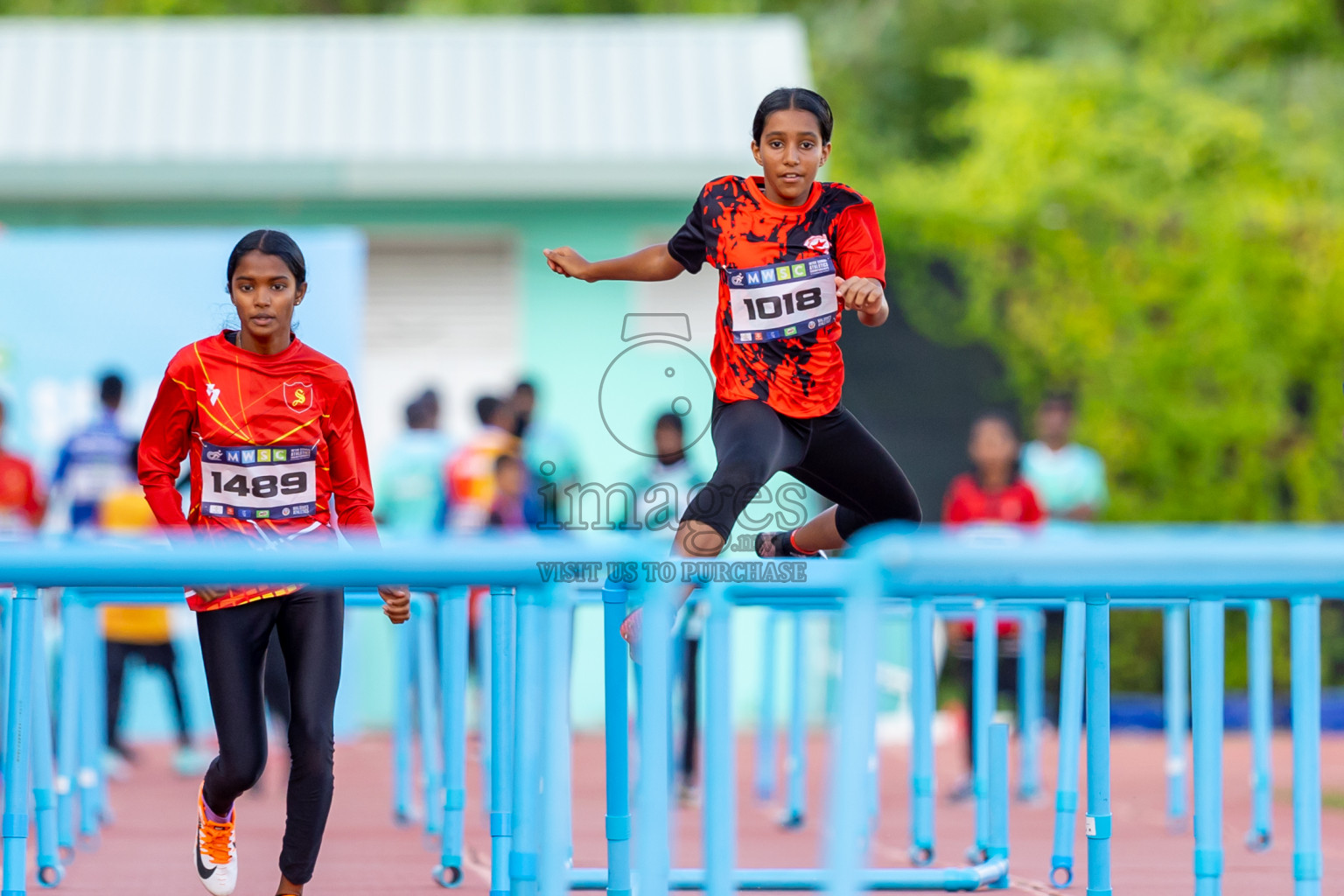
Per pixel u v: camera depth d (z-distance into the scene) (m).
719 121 42.19
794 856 22.12
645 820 10.61
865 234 14.38
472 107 42.78
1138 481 42.16
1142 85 56.59
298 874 14.06
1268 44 70.69
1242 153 54.56
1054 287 41.69
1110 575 9.74
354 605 19.50
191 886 18.88
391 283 41.66
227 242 37.91
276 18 77.38
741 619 40.78
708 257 14.69
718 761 10.83
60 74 43.38
